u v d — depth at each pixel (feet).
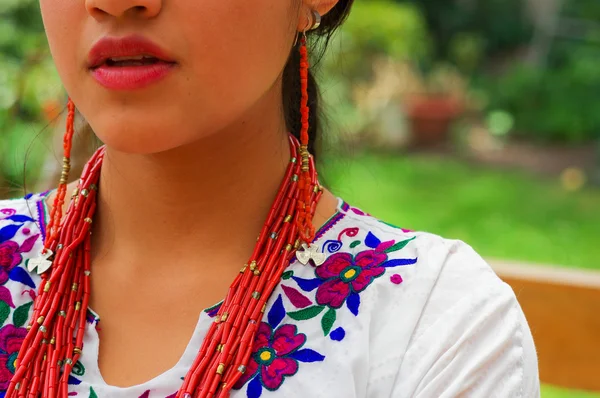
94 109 2.53
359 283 2.81
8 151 7.25
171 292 2.88
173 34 2.43
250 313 2.75
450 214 15.90
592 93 23.18
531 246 14.44
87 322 2.85
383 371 2.62
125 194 2.97
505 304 2.79
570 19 26.37
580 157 20.94
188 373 2.64
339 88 17.16
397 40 19.25
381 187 17.28
